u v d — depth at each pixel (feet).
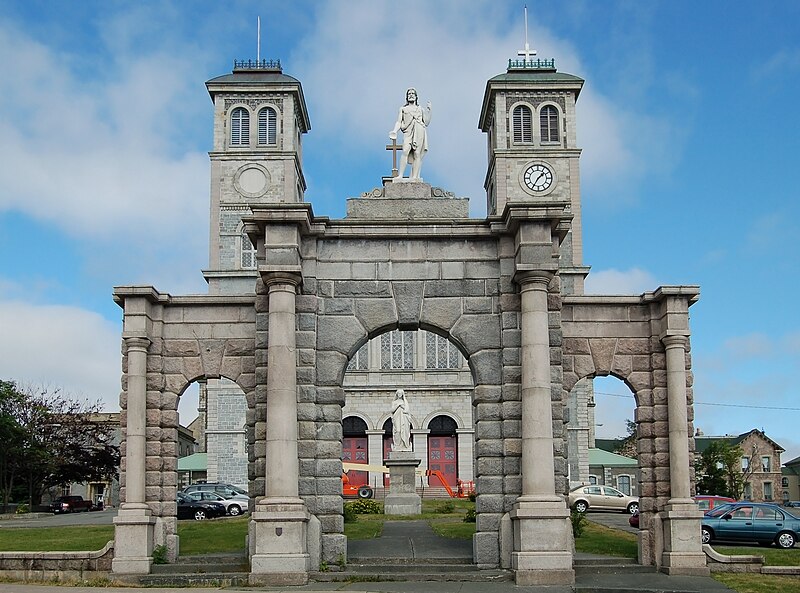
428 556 94.12
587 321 100.99
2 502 242.58
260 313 95.20
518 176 274.57
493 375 93.66
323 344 94.32
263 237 94.27
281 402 89.56
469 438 272.92
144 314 97.14
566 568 85.97
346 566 90.48
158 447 97.04
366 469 228.43
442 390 275.18
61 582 90.22
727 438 371.97
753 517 127.34
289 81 279.49
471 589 82.33
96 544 110.93
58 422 259.60
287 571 86.22
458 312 95.09
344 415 274.77
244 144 279.08
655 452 98.63
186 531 126.11
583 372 100.27
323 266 95.76
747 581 87.92
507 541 89.71
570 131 277.03
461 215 98.27
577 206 272.72
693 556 92.84
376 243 96.17
